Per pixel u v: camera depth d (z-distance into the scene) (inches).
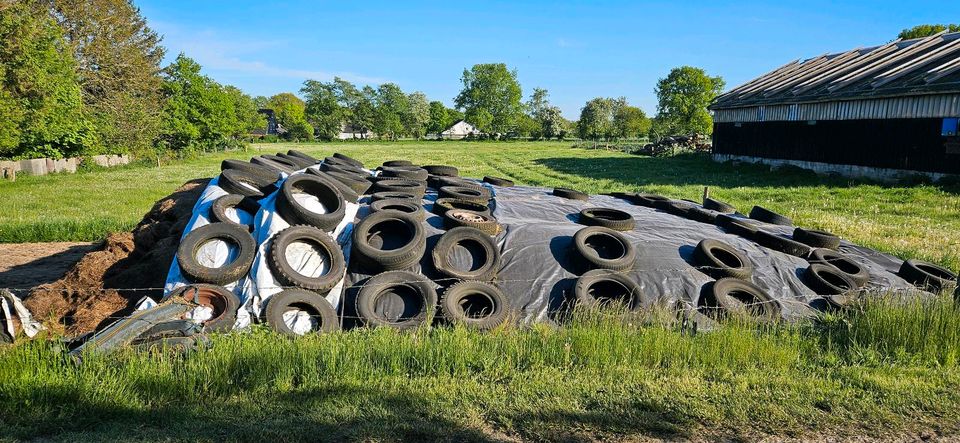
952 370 241.6
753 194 939.3
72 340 257.6
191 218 373.1
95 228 605.0
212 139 2541.8
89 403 189.9
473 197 443.5
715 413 196.5
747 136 1578.5
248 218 369.4
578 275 351.3
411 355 236.7
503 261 355.3
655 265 361.1
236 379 213.2
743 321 289.0
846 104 1168.8
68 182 1142.3
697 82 3161.9
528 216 435.2
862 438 183.8
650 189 991.0
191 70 2404.0
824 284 356.8
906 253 494.6
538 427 185.0
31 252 532.1
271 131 5310.0
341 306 316.5
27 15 1184.8
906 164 1030.4
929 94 970.7
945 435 186.4
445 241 349.1
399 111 5162.4
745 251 398.0
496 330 275.1
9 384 196.2
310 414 189.8
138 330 241.4
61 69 1366.9
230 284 311.4
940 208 768.3
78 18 1715.1
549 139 4788.4
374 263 331.9
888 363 248.5
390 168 595.2
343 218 367.6
